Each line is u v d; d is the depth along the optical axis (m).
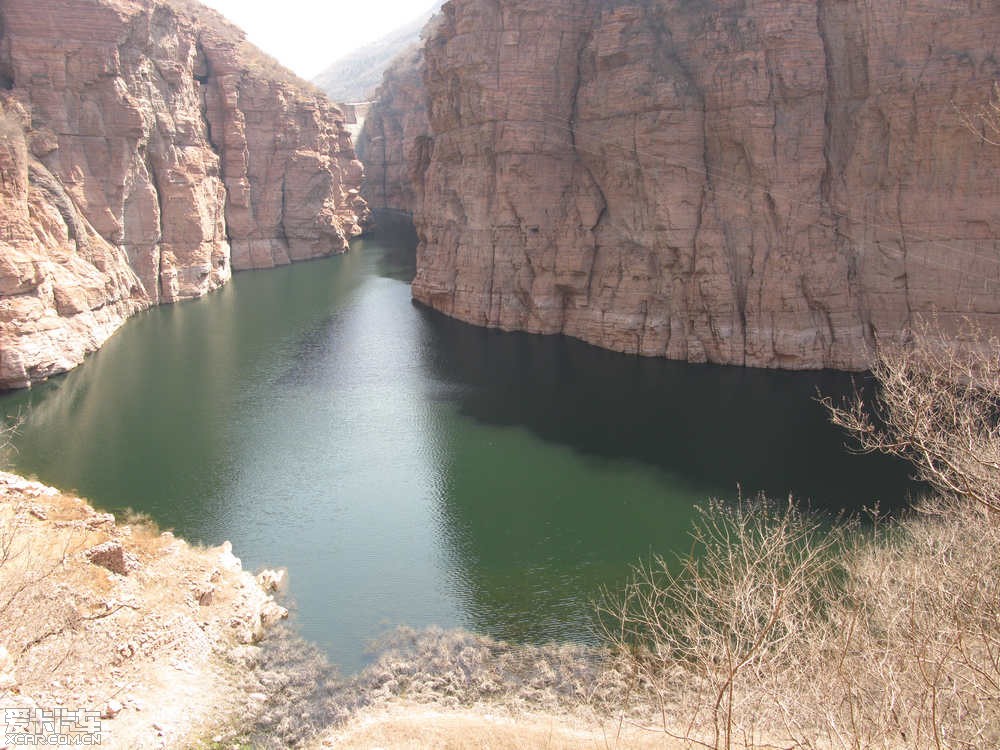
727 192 46.56
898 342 43.03
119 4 60.38
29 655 17.69
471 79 55.59
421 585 25.86
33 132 54.34
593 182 53.41
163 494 31.95
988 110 38.53
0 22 56.16
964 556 15.85
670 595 24.44
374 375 47.66
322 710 19.86
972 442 14.52
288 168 89.62
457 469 34.53
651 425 38.88
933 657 12.97
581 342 53.78
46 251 50.38
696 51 47.53
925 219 41.81
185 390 44.84
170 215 68.56
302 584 25.92
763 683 12.88
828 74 44.25
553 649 22.41
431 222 65.69
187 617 21.94
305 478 33.75
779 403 40.84
